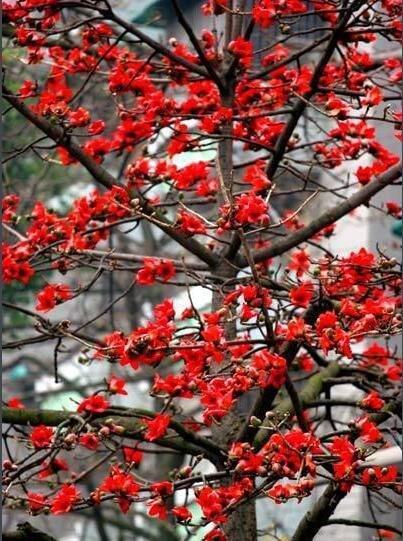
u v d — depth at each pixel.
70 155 9.84
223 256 9.73
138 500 8.27
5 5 9.57
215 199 10.21
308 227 9.82
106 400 9.13
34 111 9.91
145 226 20.81
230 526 9.34
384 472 8.12
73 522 24.17
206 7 10.63
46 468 8.84
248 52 9.83
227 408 8.08
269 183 9.02
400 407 9.36
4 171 13.44
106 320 21.41
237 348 8.52
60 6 9.60
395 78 10.43
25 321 21.98
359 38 9.88
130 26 9.71
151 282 9.30
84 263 9.92
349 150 10.37
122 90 10.07
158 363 8.21
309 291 8.91
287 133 9.84
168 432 9.86
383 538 11.04
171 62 10.39
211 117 9.78
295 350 8.40
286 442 7.88
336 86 10.55
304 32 9.66
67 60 10.66
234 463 8.29
